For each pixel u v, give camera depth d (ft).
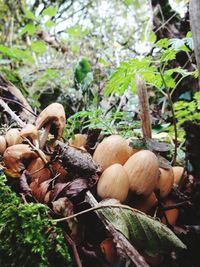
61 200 0.63
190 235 0.76
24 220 0.59
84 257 0.64
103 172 0.70
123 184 0.68
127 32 2.98
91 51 2.76
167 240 0.64
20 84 2.04
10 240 0.59
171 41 0.98
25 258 0.58
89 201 0.64
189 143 0.85
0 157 0.79
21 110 1.40
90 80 2.02
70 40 2.81
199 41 0.72
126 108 1.86
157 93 2.06
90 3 3.16
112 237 0.63
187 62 1.79
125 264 0.61
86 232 0.65
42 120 0.79
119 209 0.64
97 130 0.88
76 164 0.69
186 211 0.82
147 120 0.88
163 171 0.75
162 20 2.10
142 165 0.70
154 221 0.65
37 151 0.73
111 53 2.63
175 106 1.29
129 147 0.78
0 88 1.43
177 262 0.73
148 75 1.01
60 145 0.73
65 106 2.17
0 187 0.64
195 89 1.82
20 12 3.16
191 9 0.74
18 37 3.17
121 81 1.02
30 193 0.68
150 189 0.70
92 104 1.93
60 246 0.58
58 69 2.70
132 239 0.63
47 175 0.73
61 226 0.62
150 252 0.64
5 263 0.58
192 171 0.86
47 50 2.94
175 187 0.80
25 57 2.33
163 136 1.37
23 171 0.72
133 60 0.94
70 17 3.18
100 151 0.73
